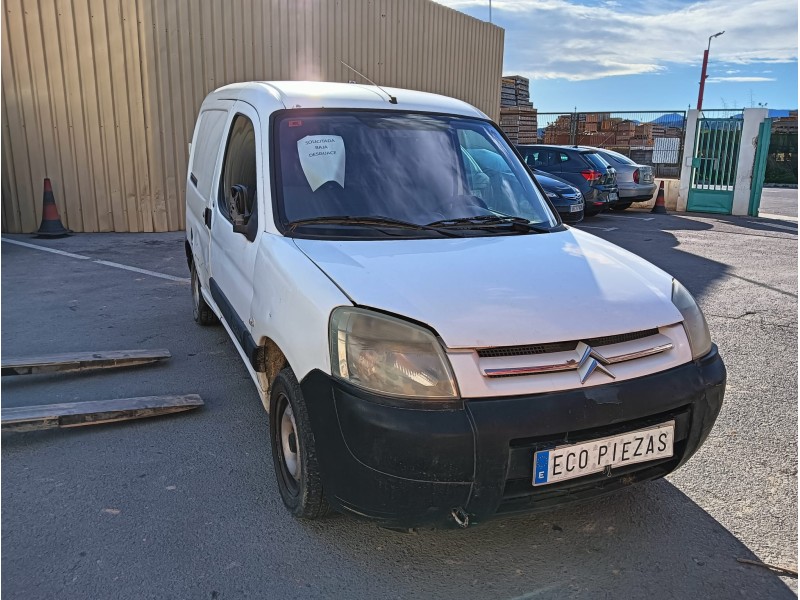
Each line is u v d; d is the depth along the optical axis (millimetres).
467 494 2188
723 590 2434
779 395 4285
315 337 2402
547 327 2338
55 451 3357
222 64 10328
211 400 4031
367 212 3154
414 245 2916
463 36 14766
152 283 6961
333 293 2436
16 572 2420
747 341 5457
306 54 11281
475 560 2584
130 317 5727
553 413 2213
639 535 2760
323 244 2873
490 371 2219
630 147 19703
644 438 2387
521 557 2607
